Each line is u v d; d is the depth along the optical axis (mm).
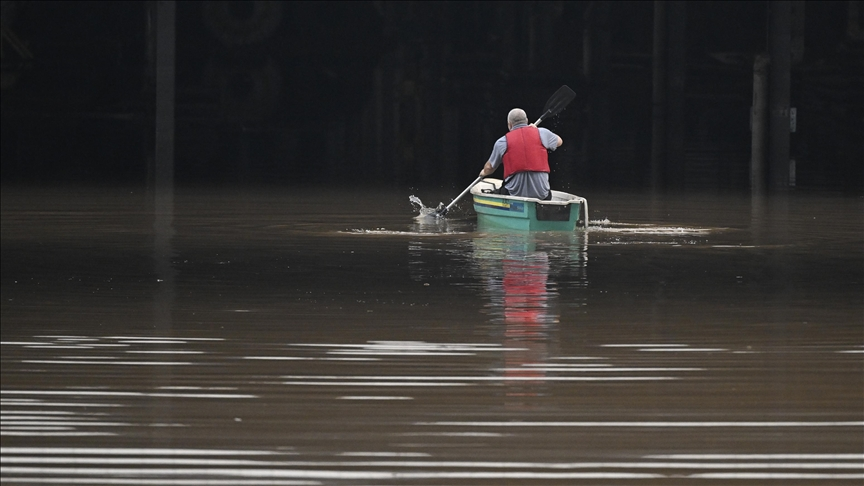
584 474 22172
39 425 24547
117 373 28047
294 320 33469
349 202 66438
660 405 25797
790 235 52469
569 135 123500
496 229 53938
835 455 23062
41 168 87562
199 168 88875
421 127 128375
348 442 23641
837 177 83625
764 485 21719
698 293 37875
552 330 32281
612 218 58969
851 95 146125
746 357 29531
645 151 106188
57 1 180625
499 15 192250
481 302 36188
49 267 42812
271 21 191000
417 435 24000
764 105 93750
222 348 30266
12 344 30578
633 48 197500
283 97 162250
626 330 32312
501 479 21953
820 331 32312
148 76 147000
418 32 198625
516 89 157250
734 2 194000
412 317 33906
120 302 36062
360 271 42031
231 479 22000
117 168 88188
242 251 47000
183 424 24625
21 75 162625
